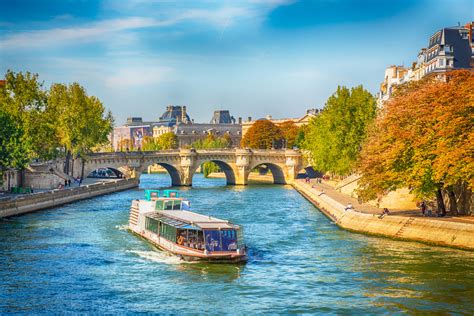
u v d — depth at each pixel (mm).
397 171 82312
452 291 54750
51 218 99938
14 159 112188
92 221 97000
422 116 81438
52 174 138750
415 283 57281
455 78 83938
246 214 108438
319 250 72375
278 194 157625
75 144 163250
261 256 69375
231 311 50469
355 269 62750
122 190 167750
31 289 56031
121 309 50781
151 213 80812
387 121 86562
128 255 70000
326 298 53594
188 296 54281
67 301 52688
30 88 138375
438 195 82062
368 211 91562
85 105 163500
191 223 68688
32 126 137125
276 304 52188
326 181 180500
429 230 75875
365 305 51594
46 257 68625
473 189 72438
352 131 143875
